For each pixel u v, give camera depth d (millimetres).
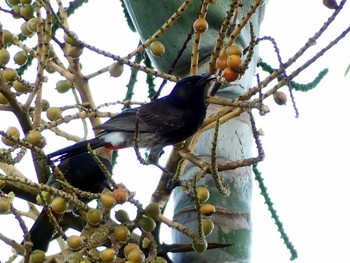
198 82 8812
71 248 6727
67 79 8398
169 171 7625
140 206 6977
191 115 9211
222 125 8406
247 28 8727
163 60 8906
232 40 7223
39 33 7648
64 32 7676
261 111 7043
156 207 6984
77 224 8297
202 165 7492
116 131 8984
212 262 7836
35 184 6676
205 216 7191
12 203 6668
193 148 7711
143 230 7059
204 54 8734
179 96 9258
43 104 8500
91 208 6926
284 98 7090
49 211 6656
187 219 8008
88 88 8336
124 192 6863
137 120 7090
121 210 7059
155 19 8875
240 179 8195
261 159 7090
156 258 6898
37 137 7383
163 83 8953
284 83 6957
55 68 8438
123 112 9172
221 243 7836
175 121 9242
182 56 8828
